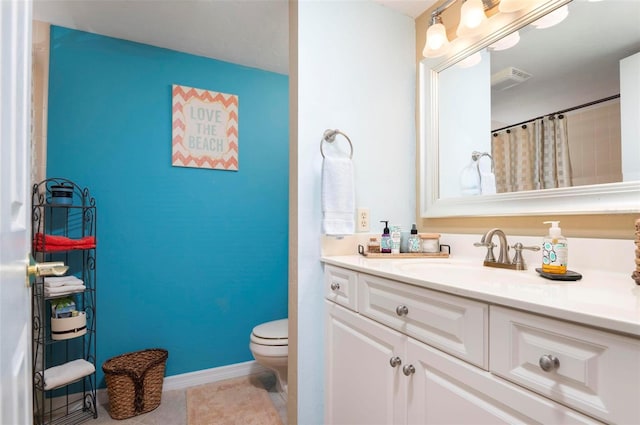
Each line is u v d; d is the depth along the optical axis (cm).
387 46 165
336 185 140
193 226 217
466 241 140
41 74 179
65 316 168
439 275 94
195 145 218
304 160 142
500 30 127
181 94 214
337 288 131
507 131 125
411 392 91
